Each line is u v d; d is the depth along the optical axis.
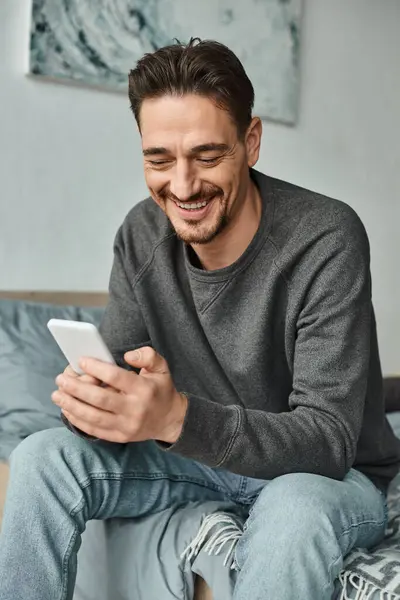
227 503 1.39
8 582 1.14
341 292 1.25
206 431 1.11
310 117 3.36
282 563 1.04
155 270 1.44
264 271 1.32
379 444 1.38
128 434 1.09
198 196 1.23
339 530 1.11
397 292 3.78
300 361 1.24
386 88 3.65
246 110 1.25
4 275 2.56
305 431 1.16
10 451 1.85
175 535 1.31
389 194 3.71
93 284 2.76
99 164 2.73
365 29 3.54
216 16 2.96
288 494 1.10
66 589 1.18
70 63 2.60
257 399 1.38
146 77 1.20
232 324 1.35
